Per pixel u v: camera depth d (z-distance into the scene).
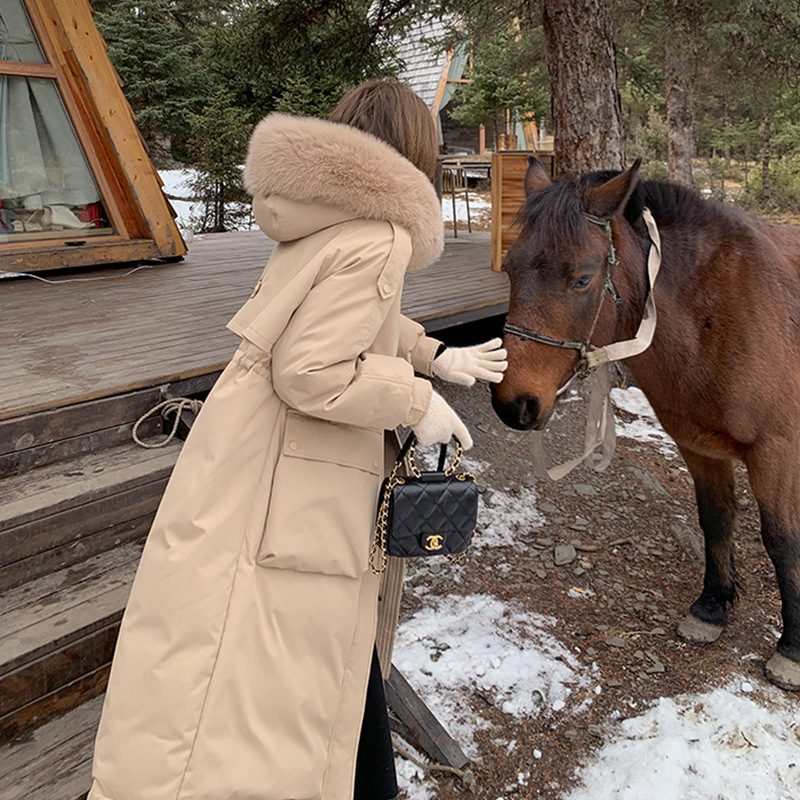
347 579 1.43
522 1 7.28
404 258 1.34
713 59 7.64
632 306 2.20
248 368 1.35
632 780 2.14
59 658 1.86
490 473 3.97
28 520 2.10
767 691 2.52
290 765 1.36
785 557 2.44
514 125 16.25
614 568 3.28
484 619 2.87
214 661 1.29
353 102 1.50
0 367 2.93
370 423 1.35
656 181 2.42
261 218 1.39
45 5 4.78
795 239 2.58
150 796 1.25
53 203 5.01
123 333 3.52
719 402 2.31
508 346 2.04
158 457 2.56
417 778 2.15
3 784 1.67
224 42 7.77
